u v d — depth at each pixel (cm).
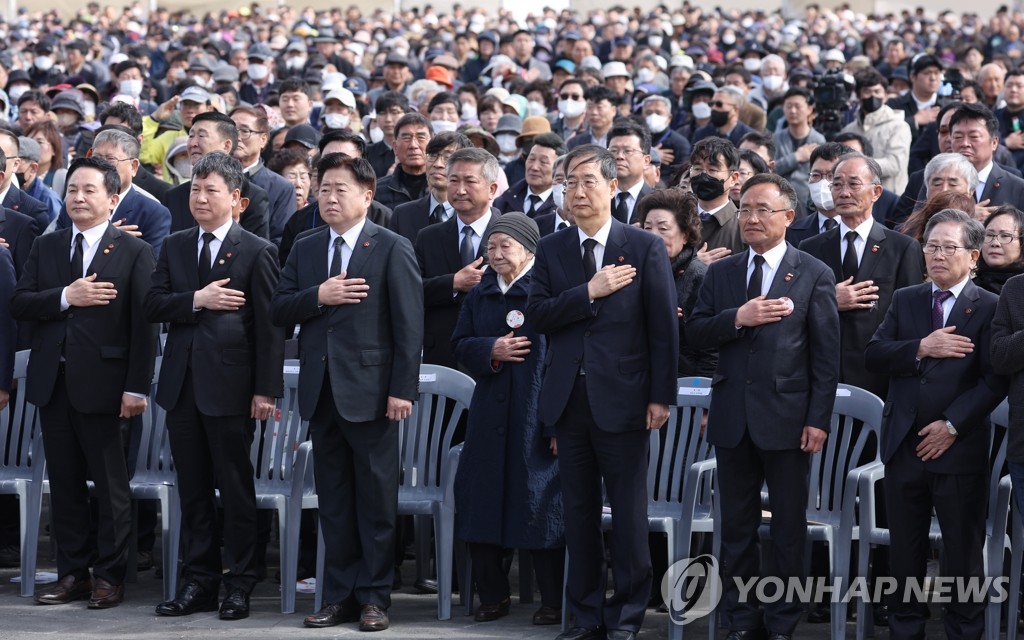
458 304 1096
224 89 2072
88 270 1045
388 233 981
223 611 988
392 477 971
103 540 1033
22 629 961
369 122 1841
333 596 973
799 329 884
